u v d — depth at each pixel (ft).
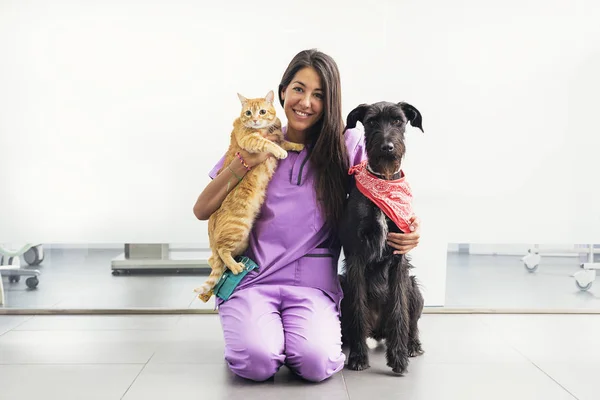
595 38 9.15
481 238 9.52
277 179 7.07
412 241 6.75
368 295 7.13
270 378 6.77
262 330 6.49
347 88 9.32
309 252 7.09
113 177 9.33
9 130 9.16
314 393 6.27
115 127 9.24
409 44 9.24
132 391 6.30
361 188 6.78
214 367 7.13
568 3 9.11
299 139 7.32
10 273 10.03
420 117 7.02
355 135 7.73
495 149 9.35
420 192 9.43
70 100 9.14
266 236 7.06
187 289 10.44
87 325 9.05
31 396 6.14
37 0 8.94
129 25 9.09
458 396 6.20
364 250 6.82
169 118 9.28
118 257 10.36
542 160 9.37
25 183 9.27
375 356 7.61
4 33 8.97
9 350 7.75
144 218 9.43
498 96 9.27
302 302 6.88
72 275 10.25
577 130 9.30
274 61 9.27
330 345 6.54
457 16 9.20
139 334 8.58
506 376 6.82
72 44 9.05
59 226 9.35
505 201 9.45
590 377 6.79
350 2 9.21
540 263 10.16
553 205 9.46
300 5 9.20
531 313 9.82
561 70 9.21
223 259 7.00
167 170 9.37
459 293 10.04
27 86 9.08
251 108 6.97
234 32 9.20
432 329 8.86
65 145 9.21
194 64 9.21
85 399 6.06
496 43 9.20
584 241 9.51
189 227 9.47
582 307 10.03
